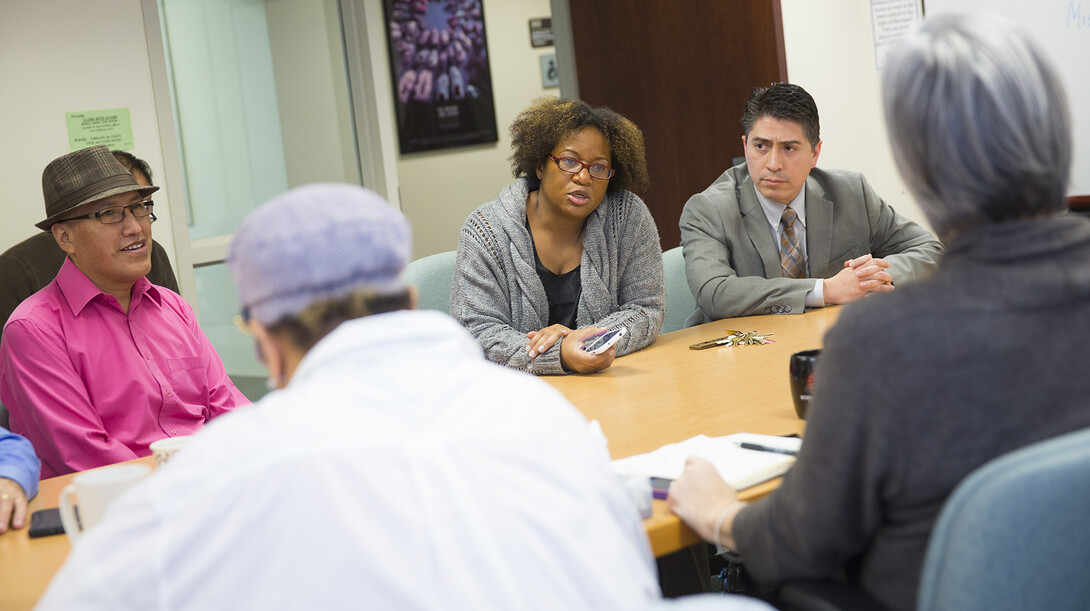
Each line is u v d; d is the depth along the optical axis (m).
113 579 0.67
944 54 0.92
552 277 2.36
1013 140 0.90
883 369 0.90
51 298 2.06
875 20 3.71
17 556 1.22
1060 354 0.88
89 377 2.04
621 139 2.31
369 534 0.67
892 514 0.95
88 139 3.49
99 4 3.48
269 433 0.71
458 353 0.80
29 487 1.45
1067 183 0.94
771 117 2.57
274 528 0.67
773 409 1.60
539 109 2.30
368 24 4.25
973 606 0.84
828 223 2.73
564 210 2.25
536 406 0.79
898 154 0.97
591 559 0.72
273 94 4.07
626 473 1.27
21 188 3.37
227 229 3.97
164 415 2.12
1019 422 0.89
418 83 5.67
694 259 2.67
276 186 4.11
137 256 2.07
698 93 3.82
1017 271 0.90
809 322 2.38
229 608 0.66
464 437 0.73
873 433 0.91
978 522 0.82
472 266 2.26
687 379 1.89
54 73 3.41
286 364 0.81
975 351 0.88
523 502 0.72
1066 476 0.81
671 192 4.02
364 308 0.79
